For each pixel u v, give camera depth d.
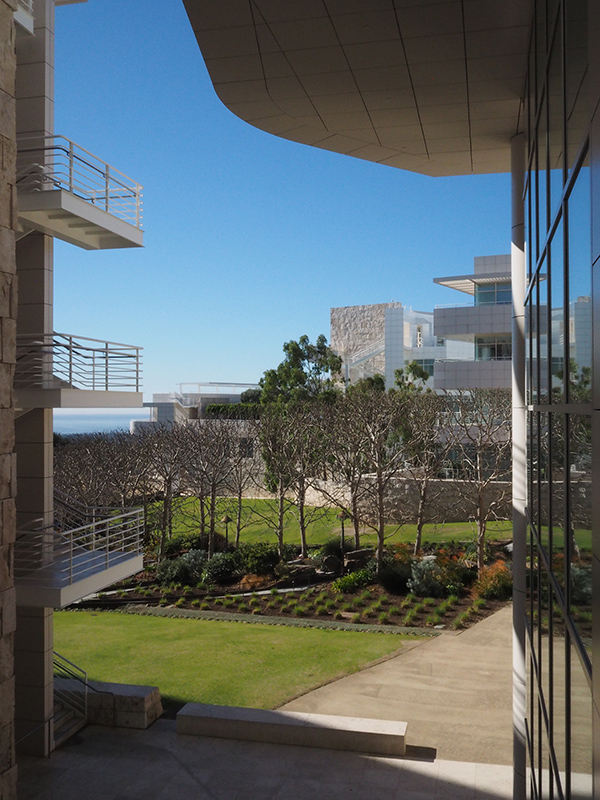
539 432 8.19
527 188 10.40
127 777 12.82
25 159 13.71
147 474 35.84
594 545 3.57
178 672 18.67
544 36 7.46
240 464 34.28
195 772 13.03
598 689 3.41
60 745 14.12
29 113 13.87
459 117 12.12
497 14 8.87
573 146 5.23
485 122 12.30
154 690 15.53
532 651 9.38
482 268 52.78
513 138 12.63
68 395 12.92
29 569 13.12
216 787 12.48
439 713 16.09
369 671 18.77
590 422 4.31
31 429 13.89
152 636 21.94
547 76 7.21
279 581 28.14
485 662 19.39
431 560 27.91
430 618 23.08
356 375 67.44
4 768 7.42
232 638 21.61
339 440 33.28
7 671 7.54
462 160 14.59
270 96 11.56
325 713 16.12
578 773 4.76
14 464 7.75
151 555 32.22
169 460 34.16
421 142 13.46
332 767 13.26
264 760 13.52
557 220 6.40
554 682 6.38
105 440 39.03
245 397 63.44
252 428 40.06
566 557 5.49
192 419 56.19
